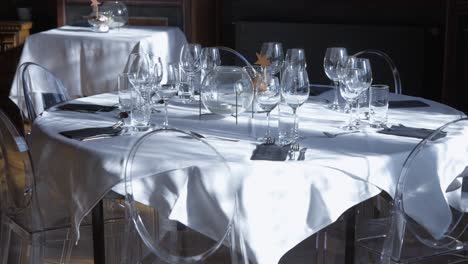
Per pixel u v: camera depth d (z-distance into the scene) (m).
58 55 6.34
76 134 2.95
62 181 2.89
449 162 2.92
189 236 3.16
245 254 2.60
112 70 6.27
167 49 6.78
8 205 3.17
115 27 6.88
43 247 3.06
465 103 6.21
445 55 6.21
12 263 3.86
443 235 2.86
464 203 3.06
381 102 3.16
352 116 3.24
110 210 3.89
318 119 3.29
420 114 3.41
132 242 2.68
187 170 2.62
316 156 2.68
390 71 6.58
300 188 2.62
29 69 4.34
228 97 3.26
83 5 7.43
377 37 6.59
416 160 2.78
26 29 7.45
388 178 2.71
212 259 3.69
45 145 2.99
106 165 2.69
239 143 2.86
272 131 3.06
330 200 2.64
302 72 2.86
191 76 3.80
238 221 2.59
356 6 6.84
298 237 2.63
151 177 2.66
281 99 3.04
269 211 2.60
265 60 3.29
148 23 7.46
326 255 3.89
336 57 3.53
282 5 7.14
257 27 7.05
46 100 4.22
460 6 6.10
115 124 3.12
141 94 3.19
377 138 2.96
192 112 3.43
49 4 7.82
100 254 3.01
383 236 3.04
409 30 6.45
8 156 3.04
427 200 2.82
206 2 7.34
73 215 2.80
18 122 7.20
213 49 3.85
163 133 2.99
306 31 6.88
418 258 2.75
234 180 2.59
